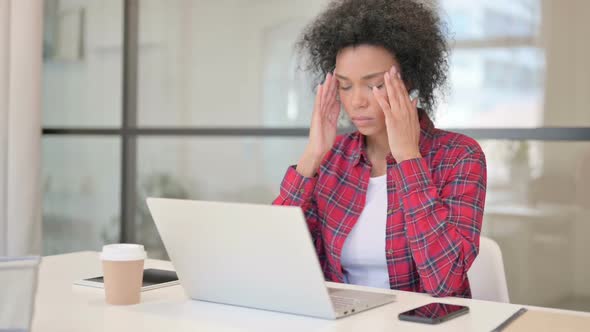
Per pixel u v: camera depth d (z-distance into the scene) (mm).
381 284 1609
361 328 1052
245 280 1166
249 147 2803
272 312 1165
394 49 1597
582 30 2199
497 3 2336
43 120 3352
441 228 1390
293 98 2686
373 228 1615
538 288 2314
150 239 3082
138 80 3066
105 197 3195
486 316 1136
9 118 3057
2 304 861
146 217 3088
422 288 1581
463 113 2406
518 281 2346
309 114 2652
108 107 3170
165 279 1438
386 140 1675
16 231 3074
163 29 2990
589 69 2193
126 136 3107
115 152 3158
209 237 1167
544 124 2273
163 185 3021
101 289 1352
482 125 2377
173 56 2967
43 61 3342
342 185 1678
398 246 1573
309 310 1124
